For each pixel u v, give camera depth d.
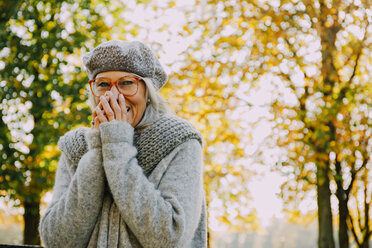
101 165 1.89
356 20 9.12
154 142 1.96
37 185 10.43
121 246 1.85
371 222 11.20
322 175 9.47
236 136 10.44
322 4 9.16
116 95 1.98
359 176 10.86
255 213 11.36
